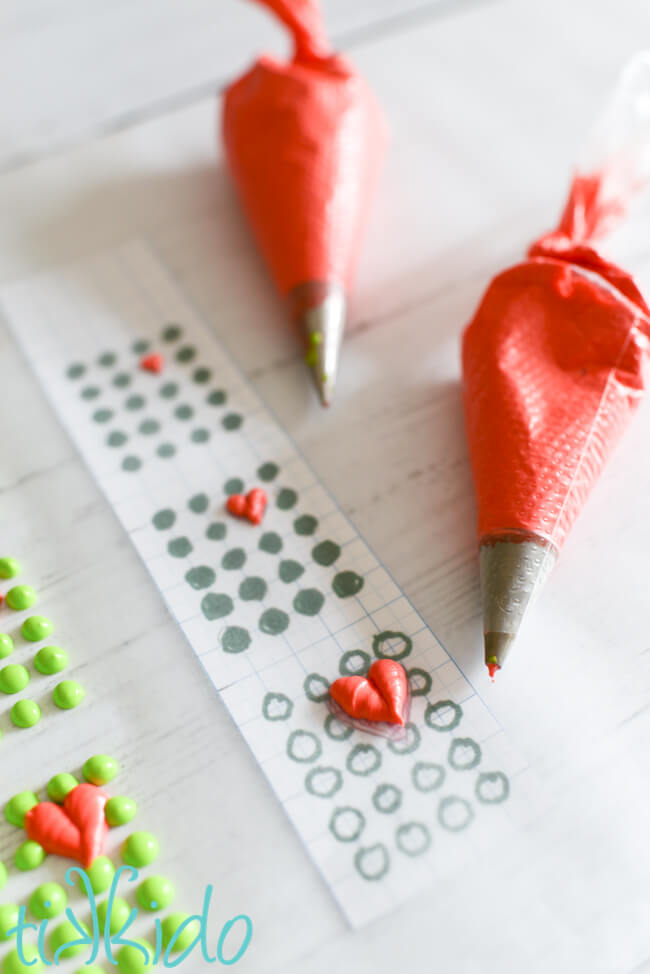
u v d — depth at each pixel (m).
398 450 0.30
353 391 0.31
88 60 0.42
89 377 0.32
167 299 0.34
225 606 0.28
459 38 0.41
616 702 0.26
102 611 0.28
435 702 0.26
